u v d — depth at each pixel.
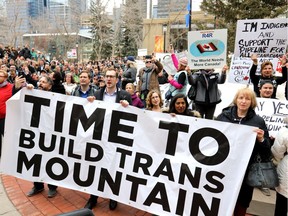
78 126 3.81
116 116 3.66
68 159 3.85
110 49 44.38
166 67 8.08
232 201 3.04
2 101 5.07
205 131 3.21
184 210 3.24
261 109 4.33
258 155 3.06
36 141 3.97
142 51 17.52
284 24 5.20
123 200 3.55
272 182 2.95
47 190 4.30
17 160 4.03
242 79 6.66
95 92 4.33
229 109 3.38
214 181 3.13
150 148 3.47
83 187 3.77
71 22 45.12
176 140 3.35
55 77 4.96
